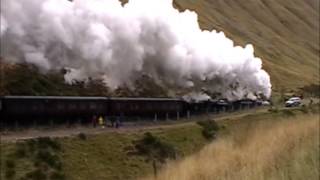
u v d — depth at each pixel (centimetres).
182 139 4359
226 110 6328
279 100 8394
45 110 4131
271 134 2617
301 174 1250
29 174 3023
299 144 1881
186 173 1680
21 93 4422
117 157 3634
